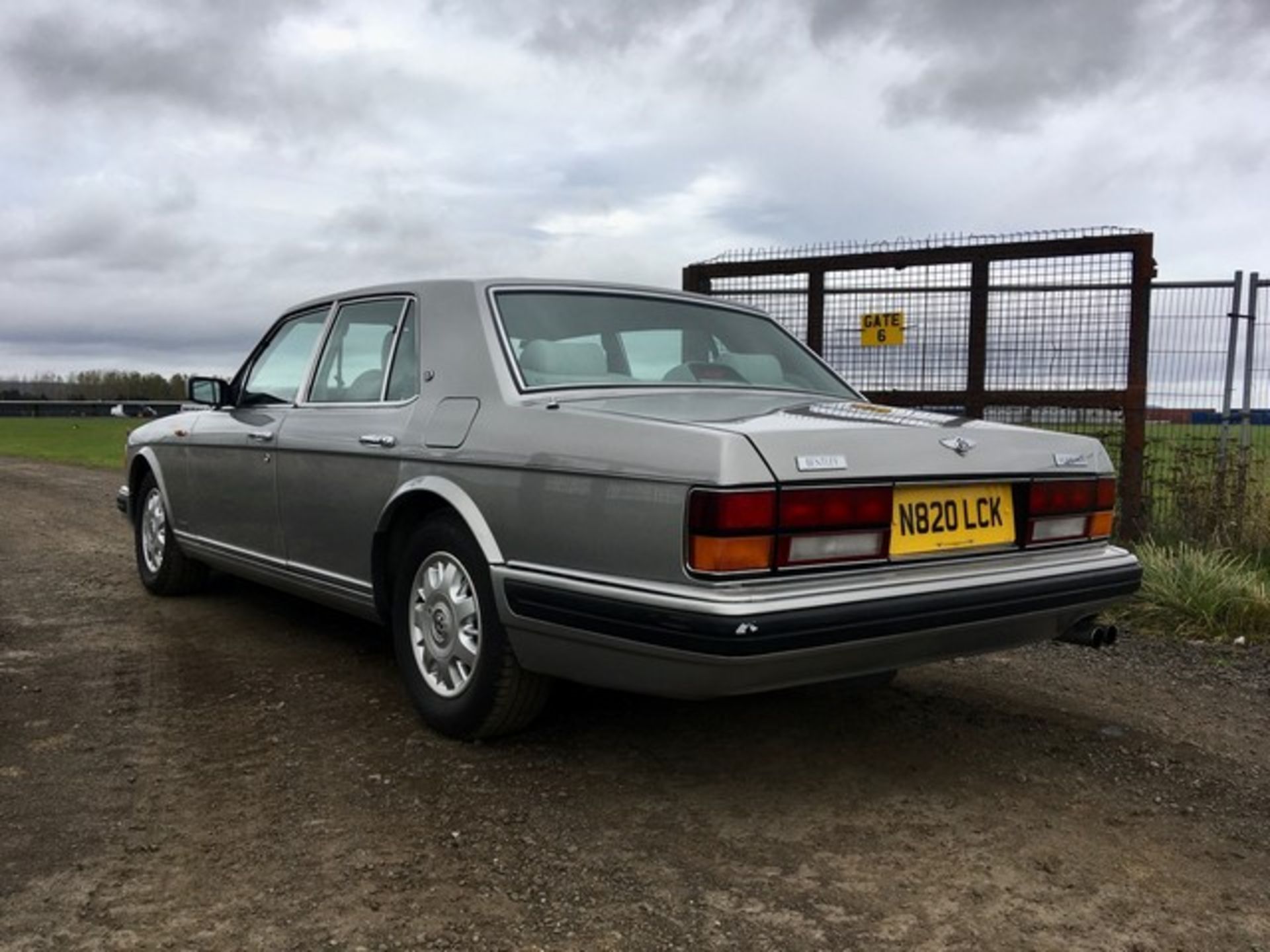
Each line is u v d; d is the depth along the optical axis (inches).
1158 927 100.1
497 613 134.2
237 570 212.4
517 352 147.1
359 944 95.5
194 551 228.1
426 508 153.2
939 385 314.0
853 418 133.0
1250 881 109.7
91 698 169.3
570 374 148.0
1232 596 218.8
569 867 110.7
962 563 127.3
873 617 113.8
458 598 144.2
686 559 110.7
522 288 159.0
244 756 142.9
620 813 124.6
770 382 171.3
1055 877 110.0
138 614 231.9
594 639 119.0
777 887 106.8
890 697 171.0
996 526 132.7
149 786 132.3
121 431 1347.2
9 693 172.2
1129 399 289.7
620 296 168.1
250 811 124.6
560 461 125.6
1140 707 167.9
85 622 224.2
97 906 102.3
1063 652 201.8
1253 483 282.0
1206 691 176.9
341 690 173.2
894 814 125.3
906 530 122.6
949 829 121.3
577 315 159.5
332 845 115.6
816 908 102.7
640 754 143.6
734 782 134.4
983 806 128.0
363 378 173.2
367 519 161.5
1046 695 173.6
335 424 171.2
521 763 140.0
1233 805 129.6
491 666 137.6
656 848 115.6
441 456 144.1
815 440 115.7
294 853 113.7
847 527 115.9
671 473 112.7
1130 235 286.2
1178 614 221.3
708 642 106.8
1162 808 128.3
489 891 105.7
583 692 170.4
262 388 205.9
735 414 129.6
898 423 130.4
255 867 110.5
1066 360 297.9
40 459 821.9
